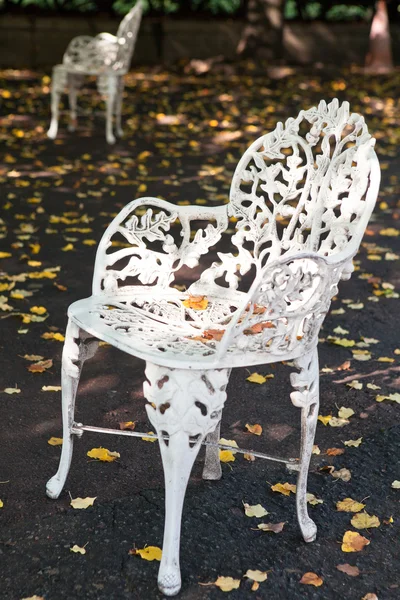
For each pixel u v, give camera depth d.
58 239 5.64
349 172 2.73
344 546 2.59
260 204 2.94
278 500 2.84
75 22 14.09
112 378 3.71
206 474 2.94
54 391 3.55
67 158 8.02
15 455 3.05
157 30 14.48
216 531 2.65
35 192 6.80
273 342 2.39
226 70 13.64
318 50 15.27
